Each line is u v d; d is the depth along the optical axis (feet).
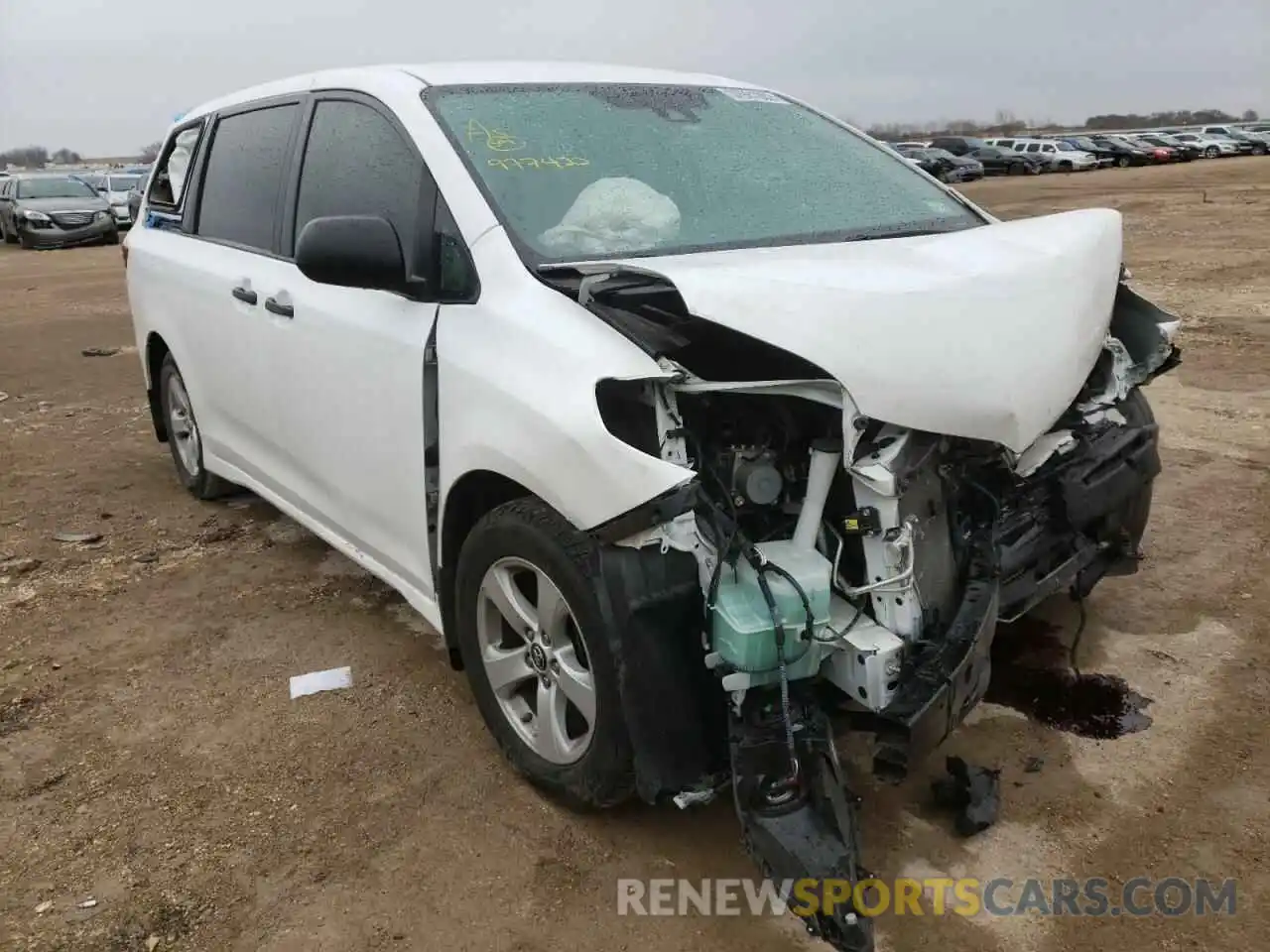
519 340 8.73
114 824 9.54
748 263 8.52
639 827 9.27
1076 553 10.04
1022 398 8.01
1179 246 51.21
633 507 7.70
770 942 7.96
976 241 9.26
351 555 12.43
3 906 8.55
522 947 8.00
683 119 11.61
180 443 18.01
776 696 8.04
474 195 9.71
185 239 15.80
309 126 12.53
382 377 10.44
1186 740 10.17
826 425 8.26
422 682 11.81
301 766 10.32
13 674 12.23
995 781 9.23
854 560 8.43
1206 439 19.02
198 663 12.39
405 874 8.79
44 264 62.28
